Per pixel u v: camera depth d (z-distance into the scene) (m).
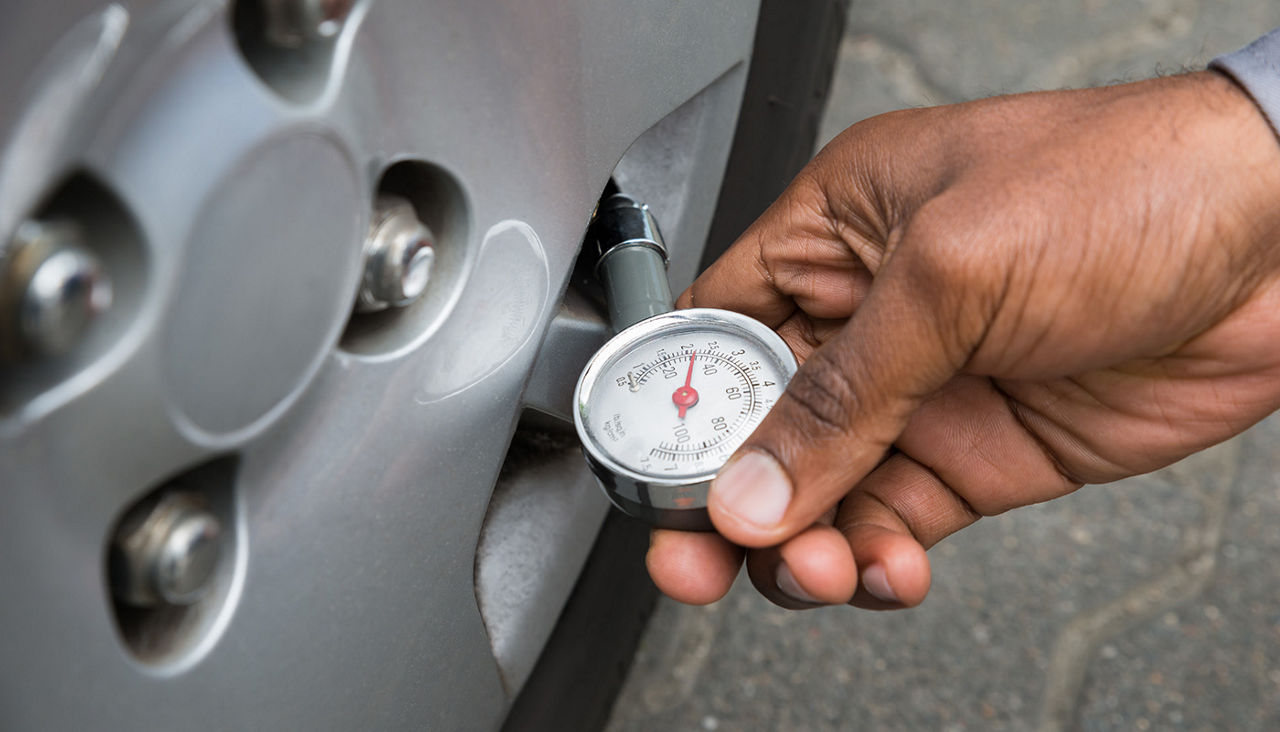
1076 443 0.91
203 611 0.48
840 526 0.89
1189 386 0.82
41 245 0.37
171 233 0.39
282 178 0.43
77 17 0.36
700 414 0.71
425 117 0.51
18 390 0.38
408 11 0.49
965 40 1.91
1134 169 0.65
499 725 0.80
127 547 0.44
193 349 0.42
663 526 0.70
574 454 0.84
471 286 0.58
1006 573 1.36
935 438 0.93
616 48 0.65
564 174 0.63
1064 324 0.68
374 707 0.62
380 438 0.55
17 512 0.38
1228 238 0.67
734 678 1.29
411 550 0.60
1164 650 1.30
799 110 1.09
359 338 0.55
